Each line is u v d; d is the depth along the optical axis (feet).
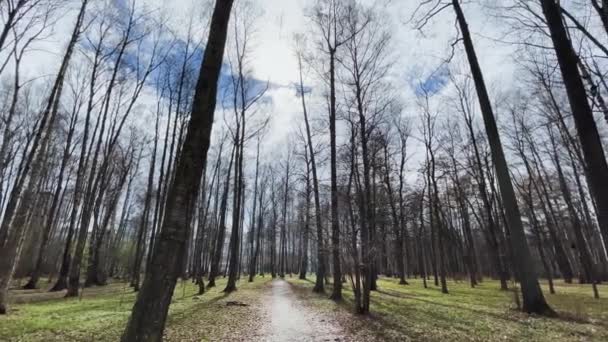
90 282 92.32
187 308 43.21
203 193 100.63
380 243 43.55
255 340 26.76
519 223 40.09
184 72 72.59
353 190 47.24
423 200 102.83
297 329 31.07
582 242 96.99
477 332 28.53
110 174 100.37
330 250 48.16
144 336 12.19
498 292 70.95
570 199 103.40
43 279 114.32
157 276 12.98
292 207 161.68
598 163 16.85
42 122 43.09
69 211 135.54
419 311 40.98
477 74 43.55
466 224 107.76
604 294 60.75
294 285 93.25
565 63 18.83
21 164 65.46
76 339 25.55
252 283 104.06
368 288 39.37
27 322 31.76
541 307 37.42
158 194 69.62
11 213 43.11
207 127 15.28
